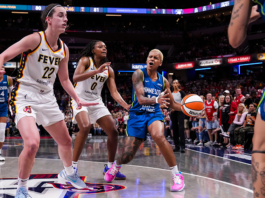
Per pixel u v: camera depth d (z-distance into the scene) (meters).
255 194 1.42
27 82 2.51
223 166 4.42
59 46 2.63
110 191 2.79
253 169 1.43
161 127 2.99
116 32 27.34
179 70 25.91
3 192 2.73
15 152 6.54
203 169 4.14
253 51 20.95
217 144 8.19
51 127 2.69
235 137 7.41
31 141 2.25
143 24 29.67
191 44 26.47
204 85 21.92
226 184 3.14
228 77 23.67
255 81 19.09
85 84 3.61
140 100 2.99
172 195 2.65
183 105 3.09
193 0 28.73
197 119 9.27
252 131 7.03
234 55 21.80
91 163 4.72
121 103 3.65
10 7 26.47
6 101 5.23
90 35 26.86
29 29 26.67
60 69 2.77
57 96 22.31
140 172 3.88
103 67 3.21
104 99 23.55
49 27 2.50
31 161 2.30
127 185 3.08
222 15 26.84
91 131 14.92
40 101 2.56
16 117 2.41
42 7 27.05
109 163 3.62
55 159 5.23
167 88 3.22
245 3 1.40
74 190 2.82
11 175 3.63
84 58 3.60
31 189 2.84
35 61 2.47
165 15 28.27
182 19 29.27
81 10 27.39
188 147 7.72
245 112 7.36
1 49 24.86
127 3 28.75
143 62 25.05
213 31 26.50
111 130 3.53
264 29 23.58
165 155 2.90
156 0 29.02
